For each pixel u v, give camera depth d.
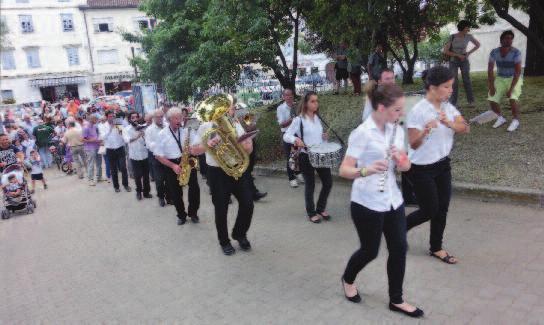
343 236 5.61
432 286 4.07
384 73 4.91
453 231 5.18
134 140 8.90
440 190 4.28
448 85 3.89
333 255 5.08
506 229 5.05
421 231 5.30
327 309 3.95
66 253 6.36
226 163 5.15
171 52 14.63
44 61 39.59
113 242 6.59
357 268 3.78
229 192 5.41
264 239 5.84
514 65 7.54
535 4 9.00
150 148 8.10
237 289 4.56
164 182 8.37
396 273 3.60
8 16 37.69
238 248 5.69
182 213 7.02
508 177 6.19
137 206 8.70
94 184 11.63
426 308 3.75
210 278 4.91
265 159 10.18
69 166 14.38
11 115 23.27
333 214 6.45
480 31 22.72
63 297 4.91
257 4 11.18
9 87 38.69
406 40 17.28
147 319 4.19
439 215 4.37
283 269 4.89
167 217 7.62
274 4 11.77
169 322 4.08
